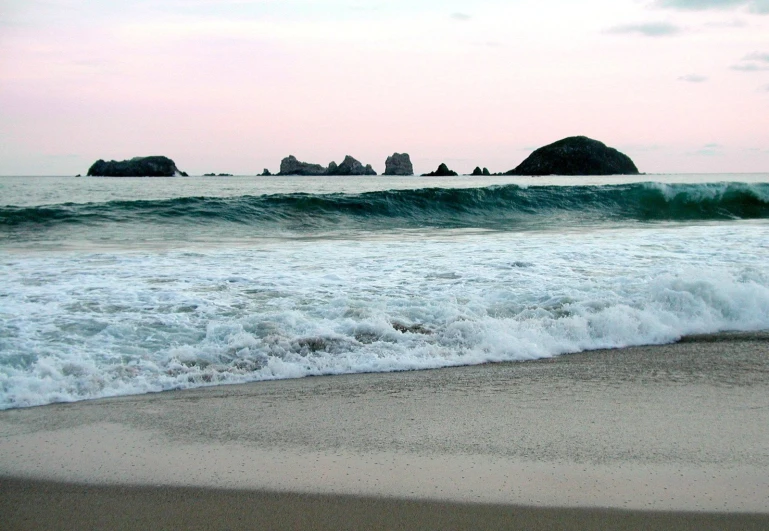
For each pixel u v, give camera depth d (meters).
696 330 6.01
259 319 5.67
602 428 3.64
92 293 6.60
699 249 10.06
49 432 3.57
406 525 2.61
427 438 3.50
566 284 7.27
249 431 3.61
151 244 11.33
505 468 3.12
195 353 4.91
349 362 4.93
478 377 4.68
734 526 2.61
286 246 10.76
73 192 30.30
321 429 3.64
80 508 2.75
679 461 3.20
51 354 4.75
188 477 3.04
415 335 5.51
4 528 2.58
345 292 6.89
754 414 3.88
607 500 2.81
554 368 4.92
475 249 10.16
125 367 4.59
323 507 2.76
